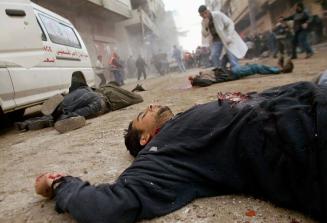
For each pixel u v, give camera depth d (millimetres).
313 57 10250
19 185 2338
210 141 1570
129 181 1481
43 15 5812
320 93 1412
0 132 5070
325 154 1235
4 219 1839
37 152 3232
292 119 1383
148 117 1979
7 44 4590
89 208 1386
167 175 1529
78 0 17828
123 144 2934
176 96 5562
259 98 1721
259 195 1601
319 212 1281
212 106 1718
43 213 1803
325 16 17125
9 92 4500
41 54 5164
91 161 2602
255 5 28734
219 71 6449
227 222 1470
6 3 4762
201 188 1625
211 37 7285
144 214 1476
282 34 13883
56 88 5527
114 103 5117
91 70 7293
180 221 1515
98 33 22375
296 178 1333
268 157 1413
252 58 20047
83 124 4125
